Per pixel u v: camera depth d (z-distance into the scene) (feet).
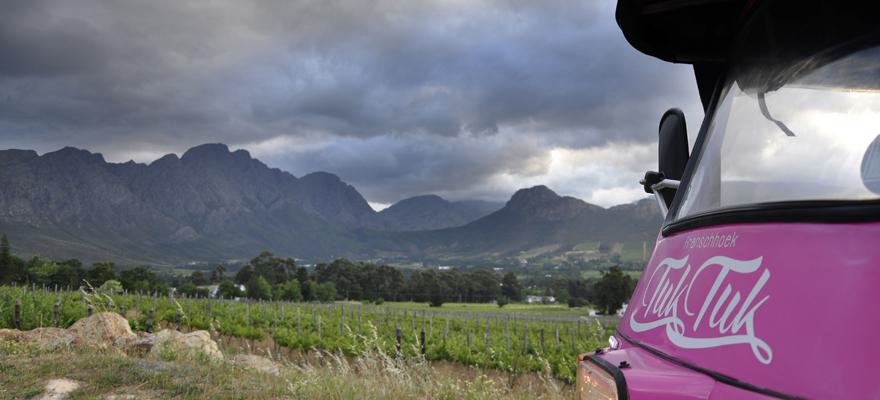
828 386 2.75
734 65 5.85
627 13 7.27
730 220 4.27
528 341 76.84
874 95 3.92
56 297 63.72
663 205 6.82
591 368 4.42
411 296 499.51
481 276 558.15
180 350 25.70
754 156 4.65
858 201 3.20
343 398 17.87
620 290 319.88
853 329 2.80
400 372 19.90
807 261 3.28
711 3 6.97
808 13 4.77
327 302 429.38
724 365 3.46
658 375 3.71
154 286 383.45
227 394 18.11
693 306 4.16
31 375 18.89
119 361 21.95
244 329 80.23
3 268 361.10
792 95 4.63
